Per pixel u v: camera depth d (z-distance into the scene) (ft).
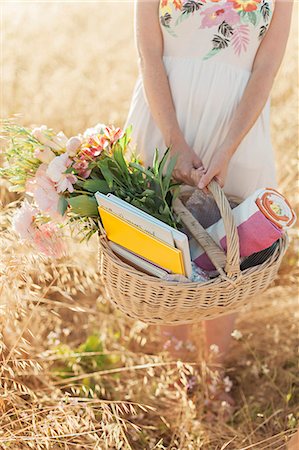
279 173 12.17
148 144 8.26
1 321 8.02
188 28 7.72
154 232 6.73
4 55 14.74
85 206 7.12
